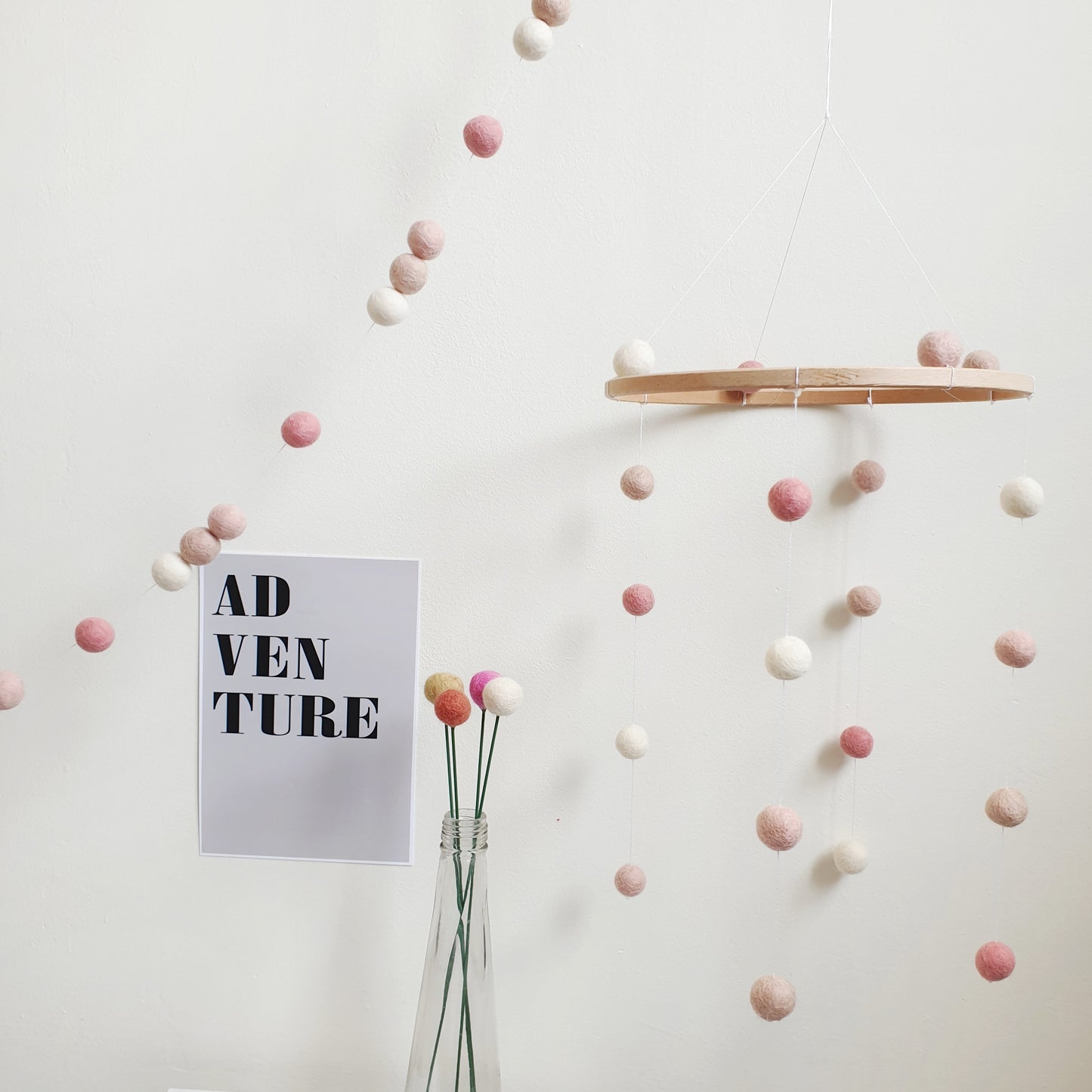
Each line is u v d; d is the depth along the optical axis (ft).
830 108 3.22
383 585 3.41
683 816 3.42
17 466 3.43
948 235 3.22
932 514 3.30
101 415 3.40
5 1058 3.58
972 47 3.18
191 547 3.01
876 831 3.38
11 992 3.56
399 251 3.32
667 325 3.29
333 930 3.51
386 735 3.44
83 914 3.54
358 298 3.34
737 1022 3.46
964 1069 3.41
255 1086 3.56
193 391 3.39
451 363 3.34
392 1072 3.54
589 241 3.29
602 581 3.38
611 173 3.27
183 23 3.28
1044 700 3.32
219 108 3.30
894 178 3.22
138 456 3.41
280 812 3.48
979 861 3.37
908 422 3.29
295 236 3.33
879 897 3.40
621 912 3.45
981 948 3.15
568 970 3.48
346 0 3.26
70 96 3.31
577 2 3.22
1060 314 3.22
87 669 3.48
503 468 3.37
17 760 3.51
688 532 3.35
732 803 3.41
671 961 3.46
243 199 3.33
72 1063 3.58
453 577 3.40
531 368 3.33
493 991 3.34
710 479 3.34
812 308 3.26
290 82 3.29
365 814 3.47
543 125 3.26
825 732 3.37
